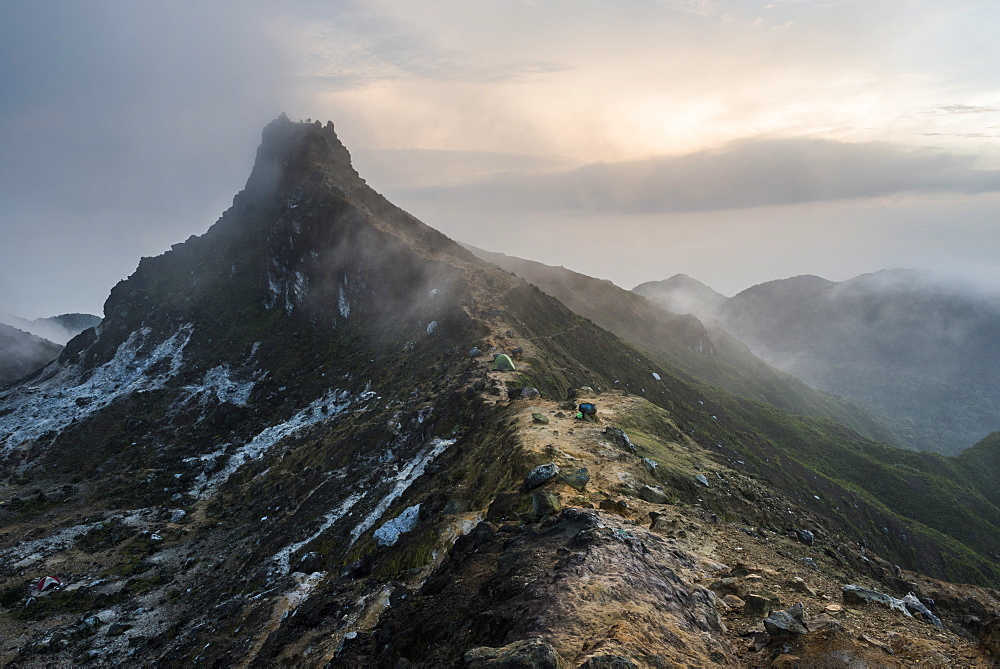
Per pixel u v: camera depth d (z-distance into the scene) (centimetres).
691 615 1364
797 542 2838
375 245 11850
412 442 5853
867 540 8300
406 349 9319
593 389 8088
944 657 1179
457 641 1342
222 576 5203
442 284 10500
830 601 1530
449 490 3478
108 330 14238
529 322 9919
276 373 10956
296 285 12712
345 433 7056
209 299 14250
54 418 10569
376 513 4306
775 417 14188
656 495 2556
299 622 2566
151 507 7350
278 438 8538
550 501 2178
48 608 4956
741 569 1739
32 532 6619
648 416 4756
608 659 1005
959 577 8631
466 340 8212
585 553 1506
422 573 2419
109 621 4650
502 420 4269
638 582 1417
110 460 9088
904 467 13425
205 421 9956
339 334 11612
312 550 4422
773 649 1238
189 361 12100
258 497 6894
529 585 1387
